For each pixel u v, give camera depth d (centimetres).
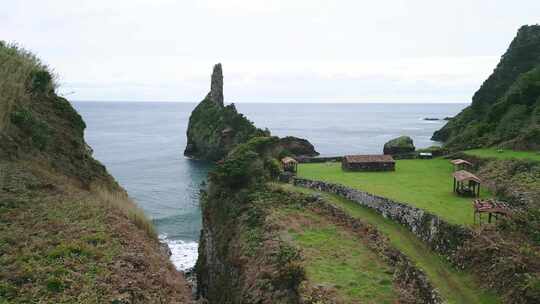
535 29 11000
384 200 3262
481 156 4397
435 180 4050
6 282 1329
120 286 1427
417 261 2477
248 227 3403
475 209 2620
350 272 2525
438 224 2636
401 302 2228
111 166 9606
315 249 2839
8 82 2420
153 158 10894
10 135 2255
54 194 2034
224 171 4100
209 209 4222
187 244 5028
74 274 1419
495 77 10825
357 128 19062
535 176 3256
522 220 2369
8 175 2014
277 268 2636
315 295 2252
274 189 3878
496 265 2105
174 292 1616
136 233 1925
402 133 16150
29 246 1547
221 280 3384
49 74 2925
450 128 11906
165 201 6638
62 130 2764
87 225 1789
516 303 1856
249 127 10444
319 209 3550
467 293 2102
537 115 5353
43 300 1280
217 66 13388
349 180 4100
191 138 11538
